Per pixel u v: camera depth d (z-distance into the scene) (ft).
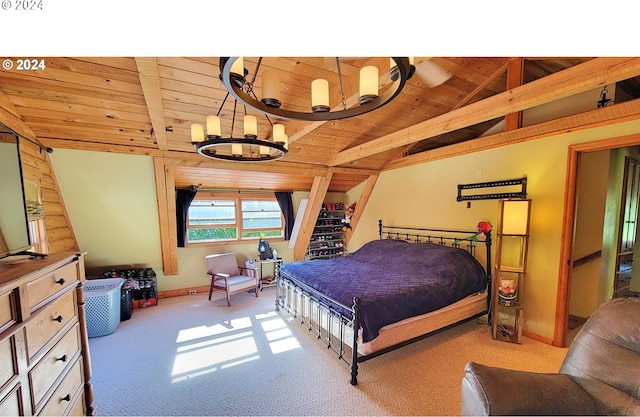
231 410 6.39
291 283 11.84
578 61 8.38
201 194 15.55
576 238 10.94
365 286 8.90
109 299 10.30
